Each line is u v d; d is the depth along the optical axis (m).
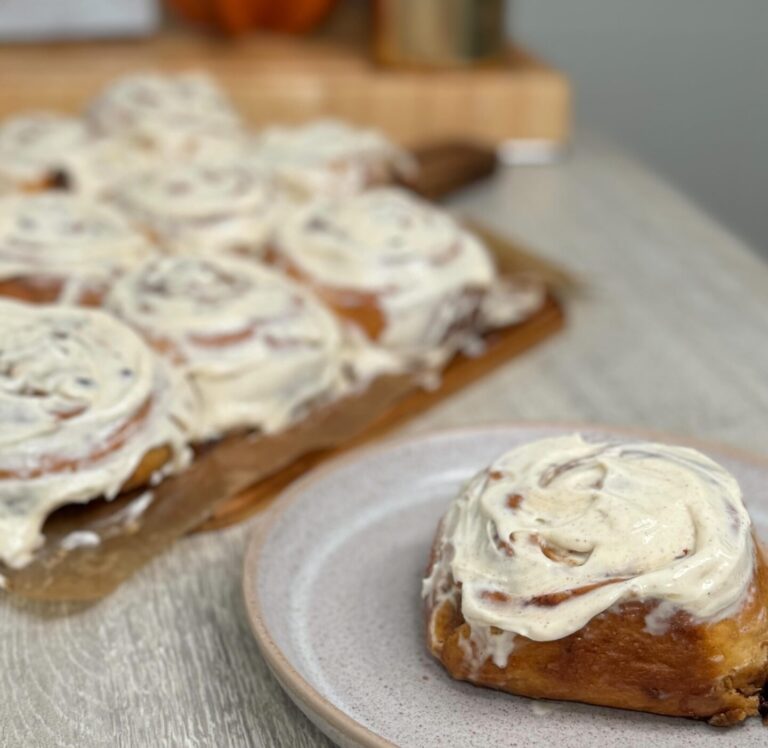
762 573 0.28
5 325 0.37
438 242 0.48
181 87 0.68
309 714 0.26
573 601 0.27
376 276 0.46
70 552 0.34
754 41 1.03
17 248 0.46
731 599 0.27
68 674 0.31
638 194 0.72
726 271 0.60
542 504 0.29
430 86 0.76
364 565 0.33
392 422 0.43
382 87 0.75
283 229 0.50
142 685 0.30
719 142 1.08
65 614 0.33
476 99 0.76
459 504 0.31
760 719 0.27
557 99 0.77
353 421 0.43
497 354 0.49
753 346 0.51
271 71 0.77
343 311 0.46
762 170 1.08
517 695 0.28
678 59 1.04
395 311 0.46
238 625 0.33
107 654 0.31
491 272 0.50
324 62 0.79
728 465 0.35
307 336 0.42
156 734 0.29
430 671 0.29
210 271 0.44
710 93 1.05
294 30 0.85
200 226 0.52
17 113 0.74
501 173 0.75
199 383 0.40
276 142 0.64
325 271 0.47
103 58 0.78
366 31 0.88
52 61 0.77
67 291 0.46
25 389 0.35
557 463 0.31
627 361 0.50
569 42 1.04
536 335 0.50
